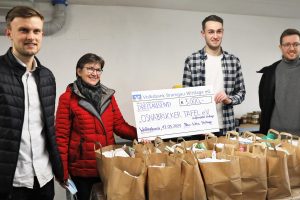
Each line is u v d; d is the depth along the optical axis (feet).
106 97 6.33
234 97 7.18
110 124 6.31
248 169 4.76
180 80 11.79
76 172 6.00
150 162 4.86
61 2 9.62
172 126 6.30
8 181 4.36
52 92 4.96
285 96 7.18
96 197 5.07
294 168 5.19
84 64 6.08
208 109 6.59
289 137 6.38
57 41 10.13
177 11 11.51
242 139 6.24
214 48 7.25
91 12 10.44
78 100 6.04
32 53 4.38
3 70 4.29
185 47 11.74
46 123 4.76
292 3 11.60
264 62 13.39
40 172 4.76
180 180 4.49
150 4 10.77
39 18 4.33
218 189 4.58
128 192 4.25
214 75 7.35
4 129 4.28
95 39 10.56
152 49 11.29
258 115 12.09
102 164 4.90
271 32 13.38
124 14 10.82
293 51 6.91
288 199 4.93
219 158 4.99
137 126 6.07
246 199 4.76
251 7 11.82
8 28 4.36
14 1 8.66
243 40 12.88
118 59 10.90
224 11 12.09
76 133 6.02
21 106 4.40
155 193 4.33
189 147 5.65
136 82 11.21
